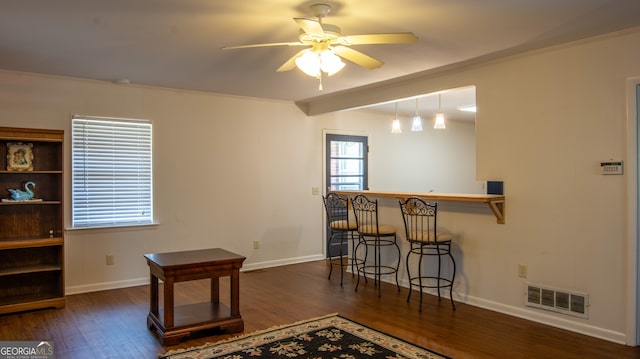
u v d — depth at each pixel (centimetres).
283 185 638
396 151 766
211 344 341
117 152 512
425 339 349
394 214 515
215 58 399
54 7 275
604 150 346
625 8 282
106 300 461
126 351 330
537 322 386
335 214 688
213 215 577
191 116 559
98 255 502
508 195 405
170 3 270
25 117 459
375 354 320
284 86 527
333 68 297
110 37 338
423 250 480
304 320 395
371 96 541
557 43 362
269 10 282
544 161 381
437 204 466
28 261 452
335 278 554
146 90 527
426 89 472
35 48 367
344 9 281
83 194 494
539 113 383
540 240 385
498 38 344
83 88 489
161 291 494
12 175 443
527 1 269
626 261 337
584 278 359
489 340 346
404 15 293
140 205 528
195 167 563
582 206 360
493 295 420
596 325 353
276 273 583
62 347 338
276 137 630
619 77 338
